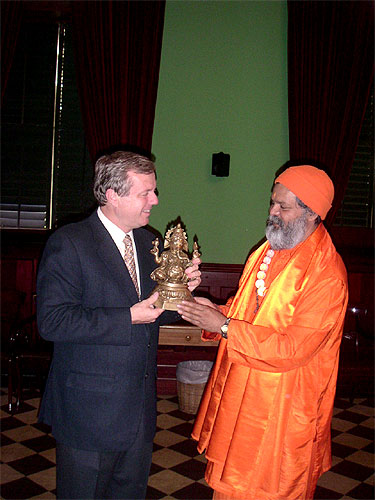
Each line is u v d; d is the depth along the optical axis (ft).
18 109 16.25
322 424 6.63
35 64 16.24
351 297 16.61
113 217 6.20
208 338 7.65
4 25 14.92
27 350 13.93
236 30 15.71
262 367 6.21
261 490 6.36
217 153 15.83
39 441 11.85
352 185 17.28
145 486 6.55
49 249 6.00
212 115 15.85
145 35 15.05
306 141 15.66
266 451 6.35
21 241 16.02
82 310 5.77
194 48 15.66
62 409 6.05
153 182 6.09
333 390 6.69
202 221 16.10
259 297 7.01
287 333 6.23
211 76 15.78
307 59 15.44
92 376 5.93
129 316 5.74
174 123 15.80
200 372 13.67
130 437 6.04
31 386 15.28
